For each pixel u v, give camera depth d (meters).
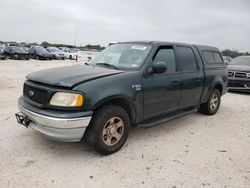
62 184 2.85
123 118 3.68
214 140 4.40
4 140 3.94
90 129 3.41
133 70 3.91
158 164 3.41
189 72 4.92
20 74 12.98
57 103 3.18
